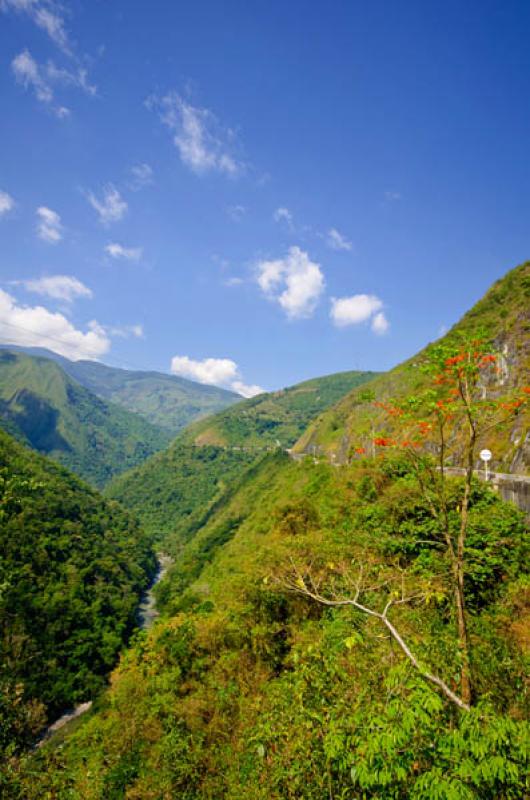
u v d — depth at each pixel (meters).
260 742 6.72
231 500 91.88
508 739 4.02
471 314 62.69
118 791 10.37
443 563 10.76
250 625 14.07
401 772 4.01
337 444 73.50
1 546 43.91
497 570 11.35
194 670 14.80
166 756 10.53
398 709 4.31
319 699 6.10
